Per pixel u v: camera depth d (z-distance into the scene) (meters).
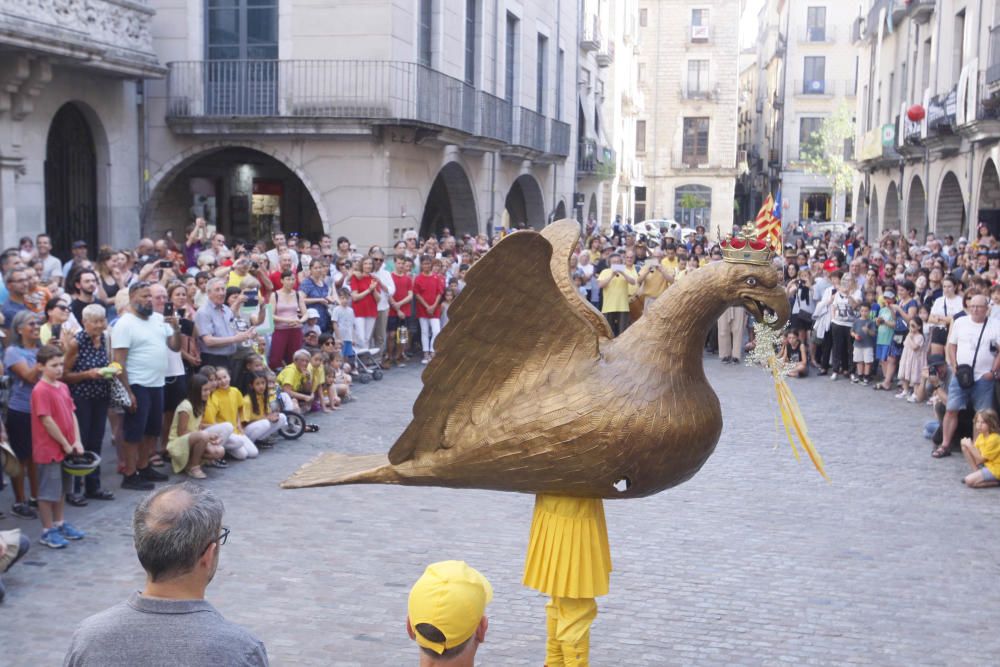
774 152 65.19
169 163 20.72
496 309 4.60
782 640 6.31
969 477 9.92
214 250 14.96
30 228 16.83
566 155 34.25
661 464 4.62
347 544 7.91
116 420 9.59
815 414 13.52
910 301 15.04
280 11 20.38
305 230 24.45
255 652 3.00
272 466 10.23
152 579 3.01
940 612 6.80
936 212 27.88
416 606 3.36
